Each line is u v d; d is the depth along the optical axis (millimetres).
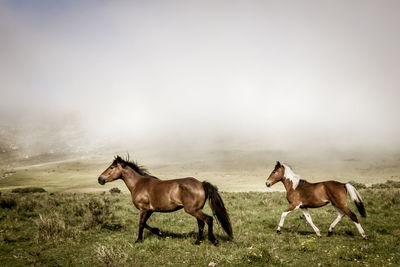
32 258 7727
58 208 15273
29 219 12594
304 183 9906
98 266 7188
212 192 8180
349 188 8867
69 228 10102
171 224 11773
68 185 78812
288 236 9258
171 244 8523
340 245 8273
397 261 6766
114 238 9664
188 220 12547
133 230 10805
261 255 7008
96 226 10875
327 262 6910
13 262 7559
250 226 10984
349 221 11562
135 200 9039
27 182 97250
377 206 14734
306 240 8773
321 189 9391
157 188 8742
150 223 11898
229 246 8195
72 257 7875
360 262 6844
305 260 7113
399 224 10820
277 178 10297
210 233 8148
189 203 8234
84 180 94625
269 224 11352
